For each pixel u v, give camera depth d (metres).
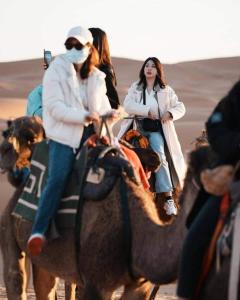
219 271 7.88
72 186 10.32
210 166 8.41
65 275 10.56
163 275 9.23
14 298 11.47
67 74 10.58
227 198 7.94
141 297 10.05
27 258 11.59
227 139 7.98
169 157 14.58
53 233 10.34
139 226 9.62
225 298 7.82
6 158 11.55
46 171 10.70
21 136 11.48
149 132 14.65
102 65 12.45
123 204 9.86
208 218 8.07
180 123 59.44
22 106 74.50
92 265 9.97
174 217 9.62
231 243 7.81
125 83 120.00
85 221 10.11
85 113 10.34
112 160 10.18
